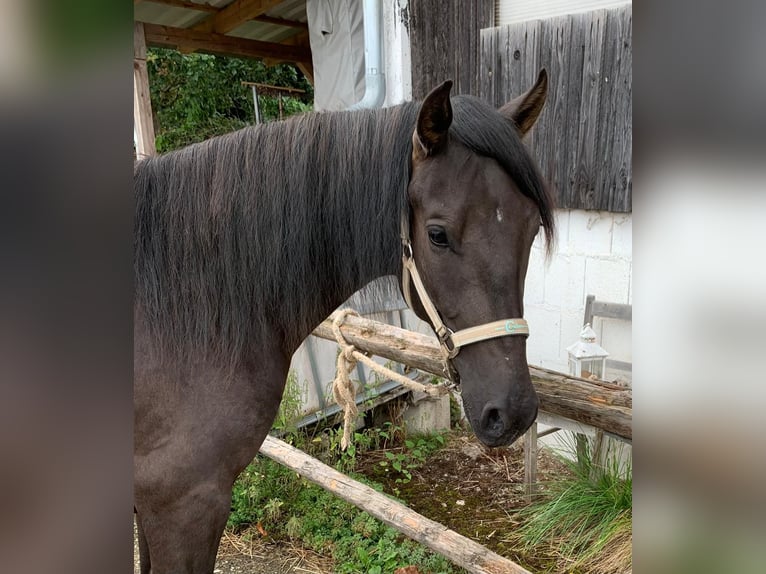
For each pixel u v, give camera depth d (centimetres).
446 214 111
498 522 238
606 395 161
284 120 133
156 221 124
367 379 311
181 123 713
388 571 206
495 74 289
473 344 113
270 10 463
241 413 125
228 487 126
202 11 452
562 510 221
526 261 117
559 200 275
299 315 133
